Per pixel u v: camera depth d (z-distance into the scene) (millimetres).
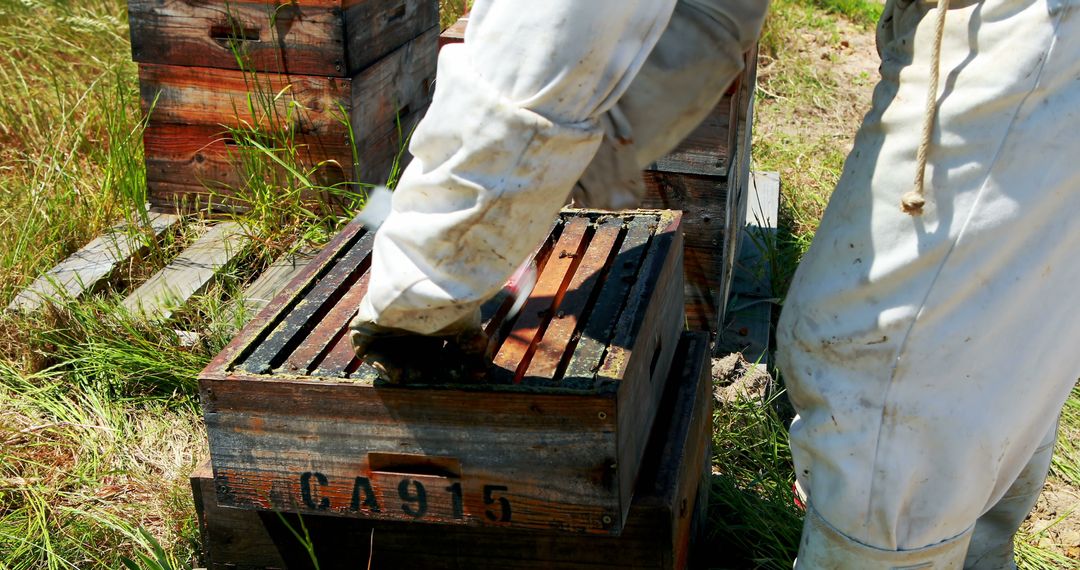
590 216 2139
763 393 2684
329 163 3350
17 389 2643
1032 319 1341
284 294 1901
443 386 1545
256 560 1833
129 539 2176
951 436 1369
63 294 2838
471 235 1259
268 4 3170
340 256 2064
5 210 3426
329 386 1588
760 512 2201
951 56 1271
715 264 2785
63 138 3988
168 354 2719
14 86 4340
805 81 5184
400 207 1324
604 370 1562
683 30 1529
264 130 3328
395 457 1620
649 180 2744
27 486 2285
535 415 1525
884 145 1341
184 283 3055
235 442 1669
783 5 6020
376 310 1381
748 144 3324
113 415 2566
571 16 1139
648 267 1891
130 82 4418
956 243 1281
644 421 1740
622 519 1578
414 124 3820
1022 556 2193
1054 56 1212
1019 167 1256
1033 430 1442
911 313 1319
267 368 1651
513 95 1185
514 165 1203
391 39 3512
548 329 1697
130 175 3480
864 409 1386
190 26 3248
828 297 1390
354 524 1771
